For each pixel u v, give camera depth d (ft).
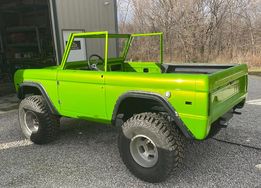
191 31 62.64
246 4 60.80
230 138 15.15
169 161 10.41
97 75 12.21
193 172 11.77
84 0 38.24
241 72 12.91
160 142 10.39
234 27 60.54
